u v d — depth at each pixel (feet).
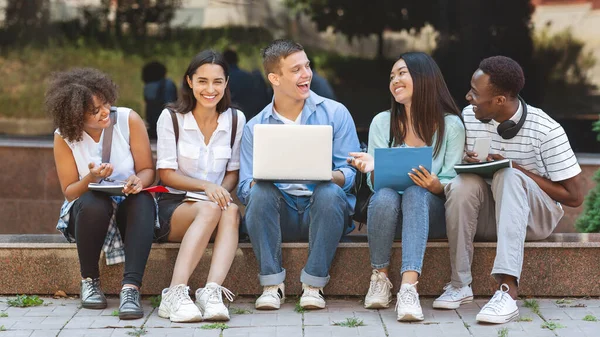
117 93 14.26
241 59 30.40
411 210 13.73
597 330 12.75
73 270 14.83
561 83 29.22
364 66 30.40
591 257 14.56
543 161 14.24
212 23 30.60
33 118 29.99
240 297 14.90
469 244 14.06
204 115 14.83
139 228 13.82
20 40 30.32
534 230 14.25
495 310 13.14
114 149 14.51
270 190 14.02
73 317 13.60
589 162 24.49
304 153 13.71
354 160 14.25
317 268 14.02
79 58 30.63
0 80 30.17
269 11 30.45
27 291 14.85
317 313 13.89
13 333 12.75
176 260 13.82
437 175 14.61
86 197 13.91
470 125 14.69
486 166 13.57
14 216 25.67
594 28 28.86
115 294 14.88
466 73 30.07
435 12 29.99
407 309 13.17
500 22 29.63
